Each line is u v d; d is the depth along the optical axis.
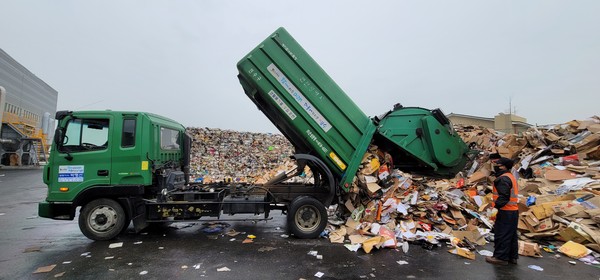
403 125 7.21
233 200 6.26
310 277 4.21
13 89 33.22
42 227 6.93
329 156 6.30
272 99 6.15
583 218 5.82
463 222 6.36
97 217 5.80
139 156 5.85
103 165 5.77
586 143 8.60
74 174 5.74
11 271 4.36
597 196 6.10
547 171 7.96
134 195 5.91
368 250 5.21
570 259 5.01
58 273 4.29
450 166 7.20
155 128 6.21
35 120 37.41
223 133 18.69
